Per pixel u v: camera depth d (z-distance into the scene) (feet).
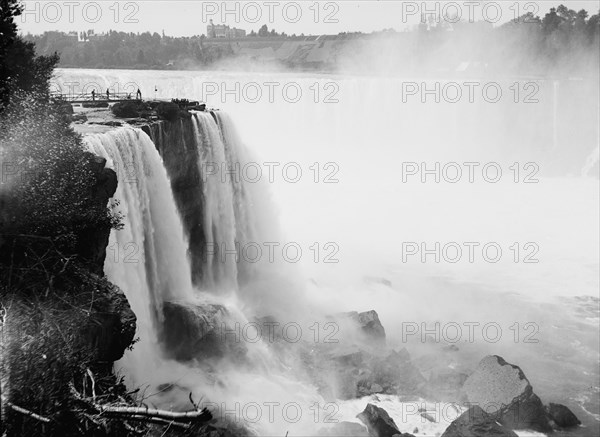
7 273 57.26
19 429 41.68
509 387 93.56
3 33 75.25
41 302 55.11
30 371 45.01
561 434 91.66
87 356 52.70
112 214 80.59
